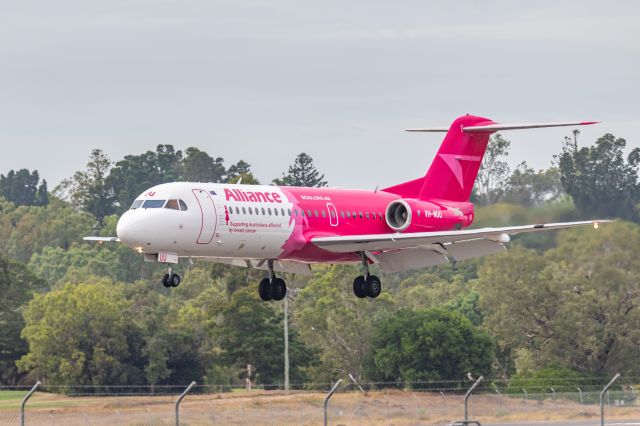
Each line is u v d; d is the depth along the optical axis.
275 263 154.38
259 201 141.88
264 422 152.12
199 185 138.62
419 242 148.50
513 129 161.75
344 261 154.12
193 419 152.62
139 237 132.75
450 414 156.00
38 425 150.12
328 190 152.50
